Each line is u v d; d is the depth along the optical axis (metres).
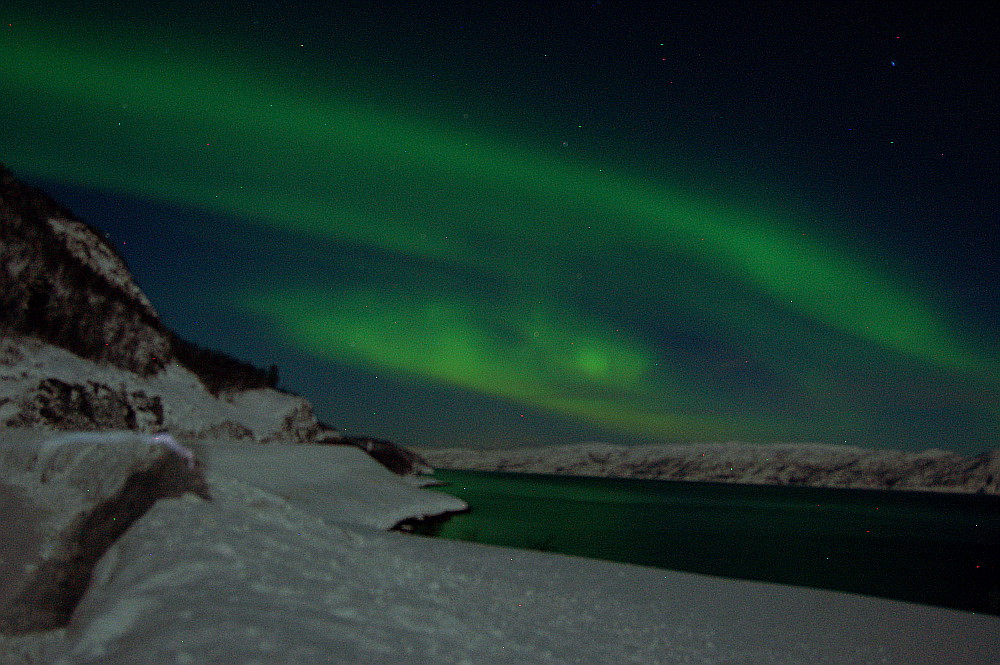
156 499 6.30
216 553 4.65
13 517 5.68
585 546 25.47
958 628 10.15
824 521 49.22
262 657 3.07
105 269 30.33
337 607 4.44
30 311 20.86
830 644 8.85
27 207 24.89
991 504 104.75
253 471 21.45
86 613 3.90
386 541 12.90
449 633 4.95
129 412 21.53
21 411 16.97
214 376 36.59
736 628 9.21
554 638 6.83
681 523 40.25
